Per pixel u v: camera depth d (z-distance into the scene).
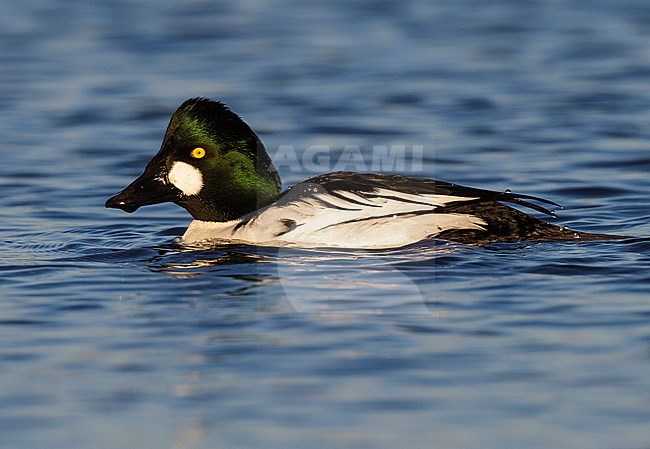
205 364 9.66
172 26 28.89
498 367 9.46
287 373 9.42
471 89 23.11
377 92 22.97
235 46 26.94
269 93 23.00
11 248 13.65
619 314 10.55
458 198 12.96
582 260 12.06
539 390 9.06
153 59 25.80
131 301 11.32
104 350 10.03
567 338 10.02
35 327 10.62
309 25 29.12
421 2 31.80
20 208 15.95
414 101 22.28
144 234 14.40
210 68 24.94
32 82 23.84
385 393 9.04
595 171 17.52
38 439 8.52
